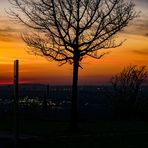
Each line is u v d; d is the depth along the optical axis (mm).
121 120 33188
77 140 20109
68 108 34438
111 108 35031
